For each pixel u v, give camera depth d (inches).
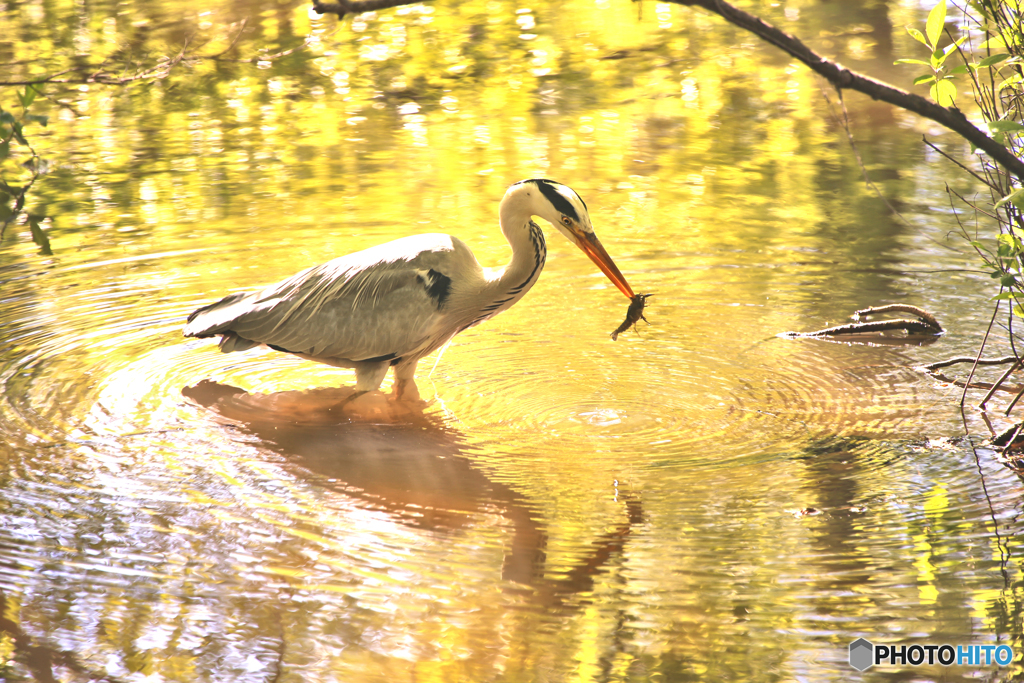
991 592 290.0
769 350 474.0
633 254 596.7
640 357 469.1
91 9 1201.4
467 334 499.8
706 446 385.4
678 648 273.0
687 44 1119.0
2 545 320.5
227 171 762.8
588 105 932.0
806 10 1205.7
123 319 508.7
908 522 327.3
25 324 498.3
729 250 599.5
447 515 339.3
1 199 320.8
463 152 802.8
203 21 1159.0
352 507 345.1
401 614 288.4
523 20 1238.9
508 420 411.8
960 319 498.3
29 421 405.4
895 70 953.5
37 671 265.4
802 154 772.6
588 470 368.5
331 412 422.9
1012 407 401.7
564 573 305.6
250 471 370.9
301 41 1119.6
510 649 273.4
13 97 910.4
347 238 620.7
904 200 660.1
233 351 441.4
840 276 557.6
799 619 282.8
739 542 319.0
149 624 284.4
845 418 405.4
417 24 1221.1
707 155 781.3
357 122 895.1
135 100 943.0
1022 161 290.2
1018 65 344.5
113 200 695.1
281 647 275.4
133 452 384.5
